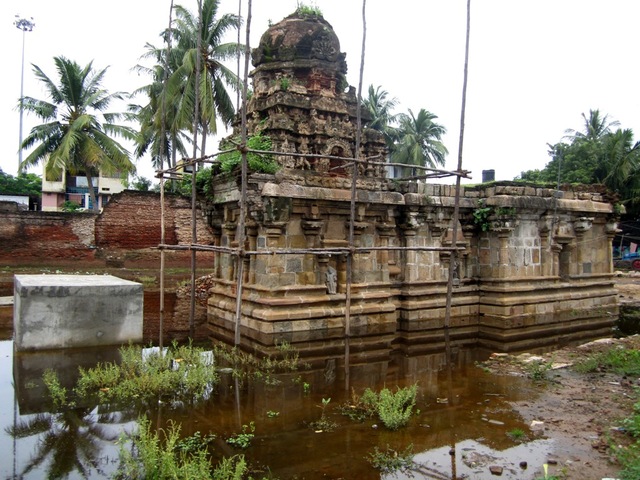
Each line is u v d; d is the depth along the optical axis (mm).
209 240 28078
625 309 18203
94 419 7188
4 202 25078
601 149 37625
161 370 9133
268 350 11164
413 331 13695
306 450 6207
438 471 5684
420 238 14367
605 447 6211
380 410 7160
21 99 28516
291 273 12125
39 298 10398
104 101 30156
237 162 12312
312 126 14625
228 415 7379
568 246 16391
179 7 29328
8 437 6559
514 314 14531
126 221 26875
